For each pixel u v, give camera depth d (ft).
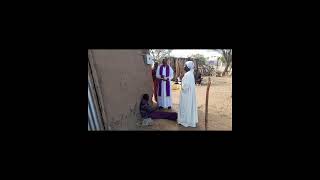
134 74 14.25
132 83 14.02
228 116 14.32
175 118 14.87
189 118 14.60
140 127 14.20
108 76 12.24
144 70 15.31
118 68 12.89
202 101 14.75
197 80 14.74
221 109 14.44
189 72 14.67
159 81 15.66
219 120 14.42
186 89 14.60
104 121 11.70
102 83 11.84
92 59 11.35
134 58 14.29
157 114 14.75
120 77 13.04
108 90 12.19
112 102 12.38
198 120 14.78
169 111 15.61
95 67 11.50
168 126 14.57
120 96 12.98
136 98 14.33
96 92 11.50
